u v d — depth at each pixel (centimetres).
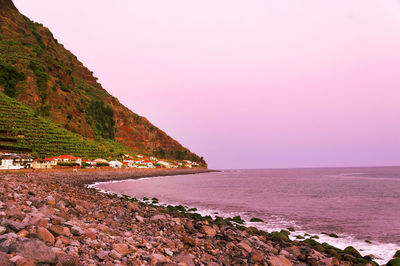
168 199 5031
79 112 18562
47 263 572
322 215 3516
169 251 1027
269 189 7888
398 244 2173
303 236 2397
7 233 671
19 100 14825
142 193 5897
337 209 4059
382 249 2044
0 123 11369
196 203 4553
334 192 6975
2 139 10419
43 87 16375
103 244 873
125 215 1800
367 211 3878
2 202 1061
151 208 2817
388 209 4088
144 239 1142
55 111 16338
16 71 15562
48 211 1094
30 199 1333
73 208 1516
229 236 1606
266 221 3095
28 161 9094
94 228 1101
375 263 1623
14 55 17338
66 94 18562
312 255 1526
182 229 1627
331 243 2209
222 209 3938
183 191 6869
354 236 2436
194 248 1178
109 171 12769
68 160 10925
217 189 7725
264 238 1995
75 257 648
